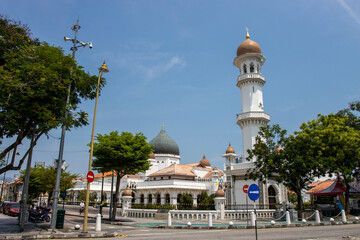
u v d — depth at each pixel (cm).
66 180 5309
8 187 10869
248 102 5444
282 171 3628
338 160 3544
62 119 2025
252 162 4909
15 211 3828
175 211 3606
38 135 2231
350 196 4734
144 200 6894
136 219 3622
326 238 1658
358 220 3005
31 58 1888
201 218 3625
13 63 1828
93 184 7844
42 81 1748
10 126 1819
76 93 2366
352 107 4494
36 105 1823
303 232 2039
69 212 4941
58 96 1980
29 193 5722
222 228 2456
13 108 1766
